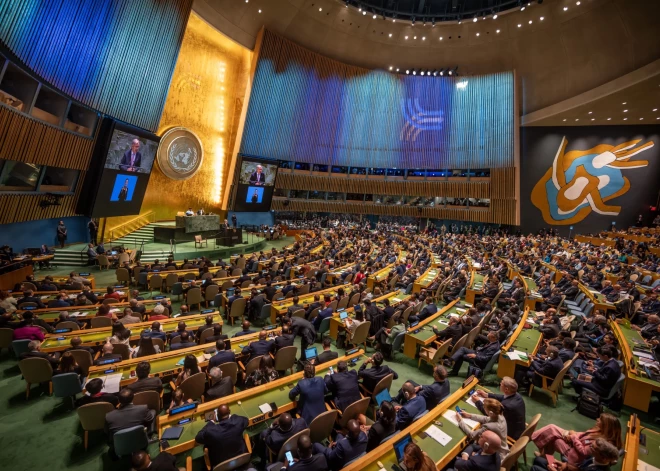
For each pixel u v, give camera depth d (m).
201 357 5.60
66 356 4.90
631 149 25.58
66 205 14.18
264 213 27.41
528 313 8.71
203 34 21.59
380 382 4.97
